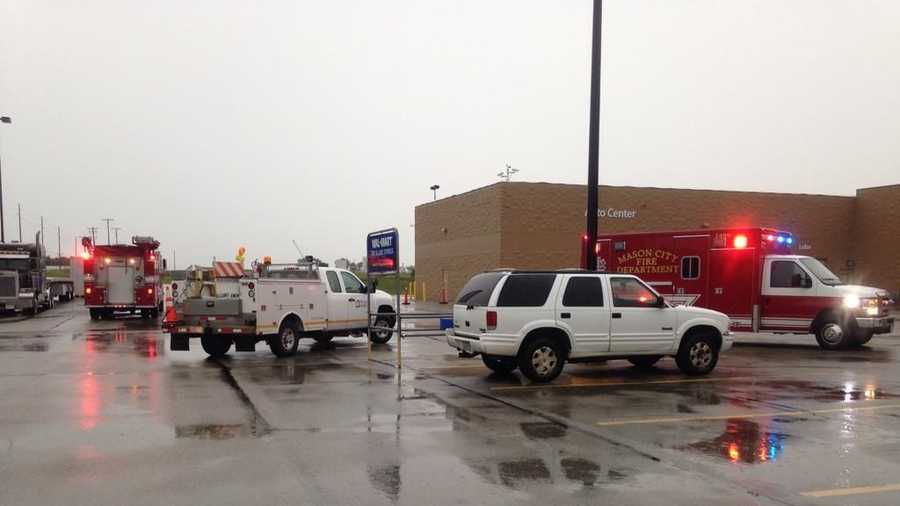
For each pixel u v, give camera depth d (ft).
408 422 25.84
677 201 108.99
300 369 40.63
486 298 35.09
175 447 22.03
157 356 47.01
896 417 27.09
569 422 25.96
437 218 120.78
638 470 19.75
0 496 17.26
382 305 56.18
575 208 102.17
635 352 36.60
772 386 34.71
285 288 46.83
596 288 36.09
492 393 32.22
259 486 18.12
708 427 25.23
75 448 21.84
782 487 18.25
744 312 55.26
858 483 18.62
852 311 52.03
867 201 119.75
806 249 118.42
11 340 58.13
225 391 32.60
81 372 39.01
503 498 17.30
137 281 86.58
